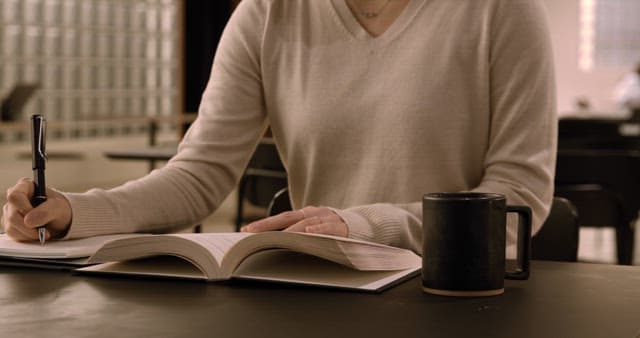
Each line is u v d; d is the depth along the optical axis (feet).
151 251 3.61
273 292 3.29
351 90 5.27
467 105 5.12
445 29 5.14
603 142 13.76
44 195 4.17
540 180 4.71
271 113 5.56
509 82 4.94
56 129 25.50
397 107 5.14
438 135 5.11
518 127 4.85
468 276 3.22
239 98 5.41
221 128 5.28
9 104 22.48
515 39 4.94
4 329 2.74
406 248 4.17
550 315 2.95
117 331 2.72
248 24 5.50
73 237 4.25
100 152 25.70
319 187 5.42
